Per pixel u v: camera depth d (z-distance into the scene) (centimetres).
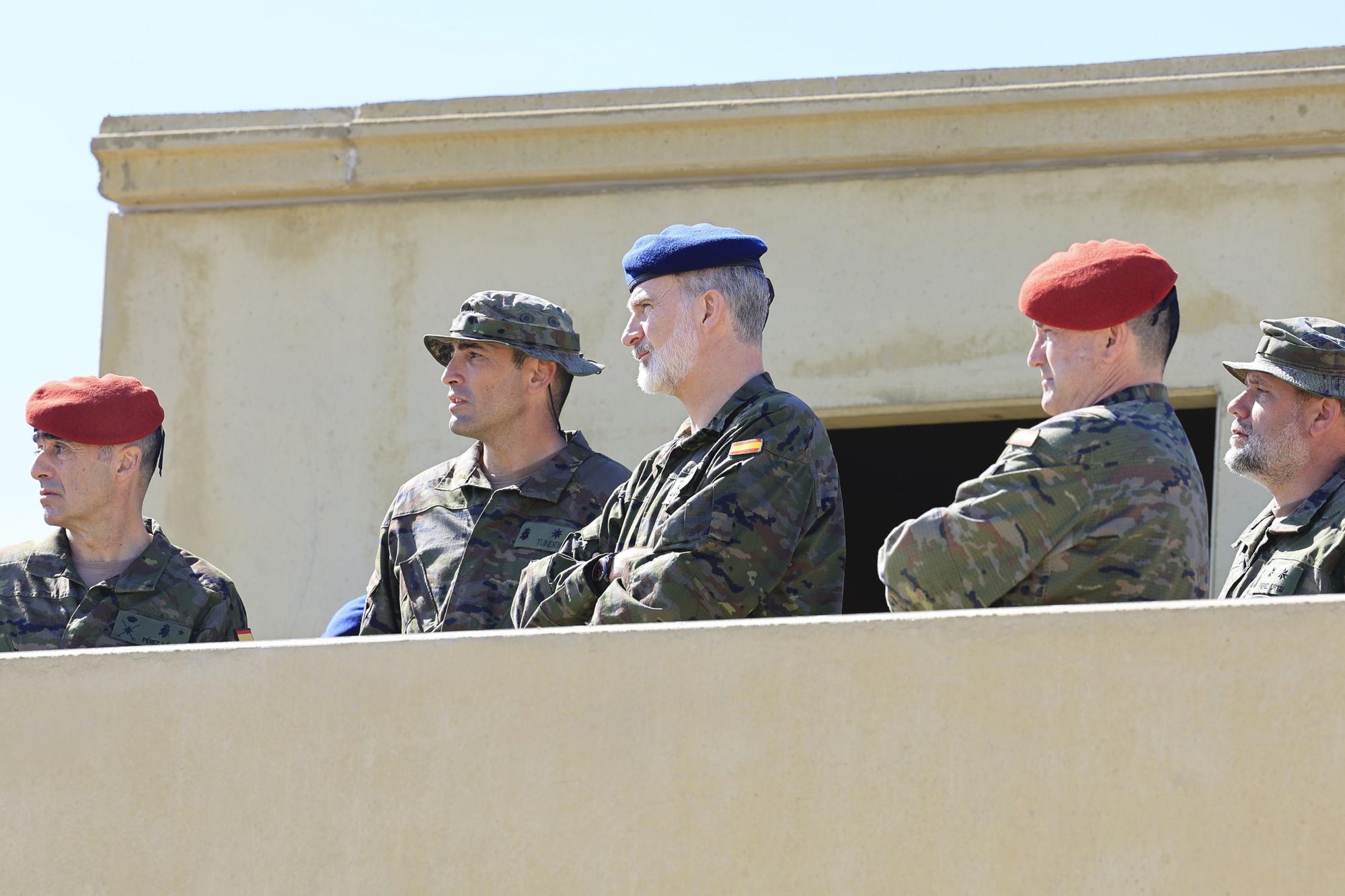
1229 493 1619
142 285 1898
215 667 920
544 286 1811
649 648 867
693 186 1797
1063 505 890
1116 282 959
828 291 1750
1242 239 1672
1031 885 804
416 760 886
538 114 1817
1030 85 1728
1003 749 819
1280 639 802
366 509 1806
